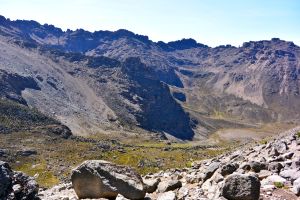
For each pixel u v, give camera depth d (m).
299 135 39.59
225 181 21.42
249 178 21.05
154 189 26.59
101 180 23.70
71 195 26.55
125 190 23.59
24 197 21.61
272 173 25.92
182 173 32.94
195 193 24.58
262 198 21.78
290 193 22.55
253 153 37.47
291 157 29.94
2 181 20.72
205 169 30.62
